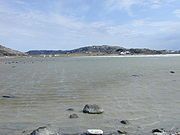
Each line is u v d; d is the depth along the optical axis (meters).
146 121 23.67
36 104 31.12
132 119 24.31
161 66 105.44
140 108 28.59
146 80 54.53
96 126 22.23
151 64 123.56
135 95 36.53
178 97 34.72
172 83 49.34
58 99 33.97
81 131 20.94
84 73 74.75
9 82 53.75
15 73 78.75
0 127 22.11
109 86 45.75
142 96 35.72
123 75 65.88
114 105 30.20
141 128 21.67
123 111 27.28
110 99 33.81
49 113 26.72
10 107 29.53
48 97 35.34
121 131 20.52
